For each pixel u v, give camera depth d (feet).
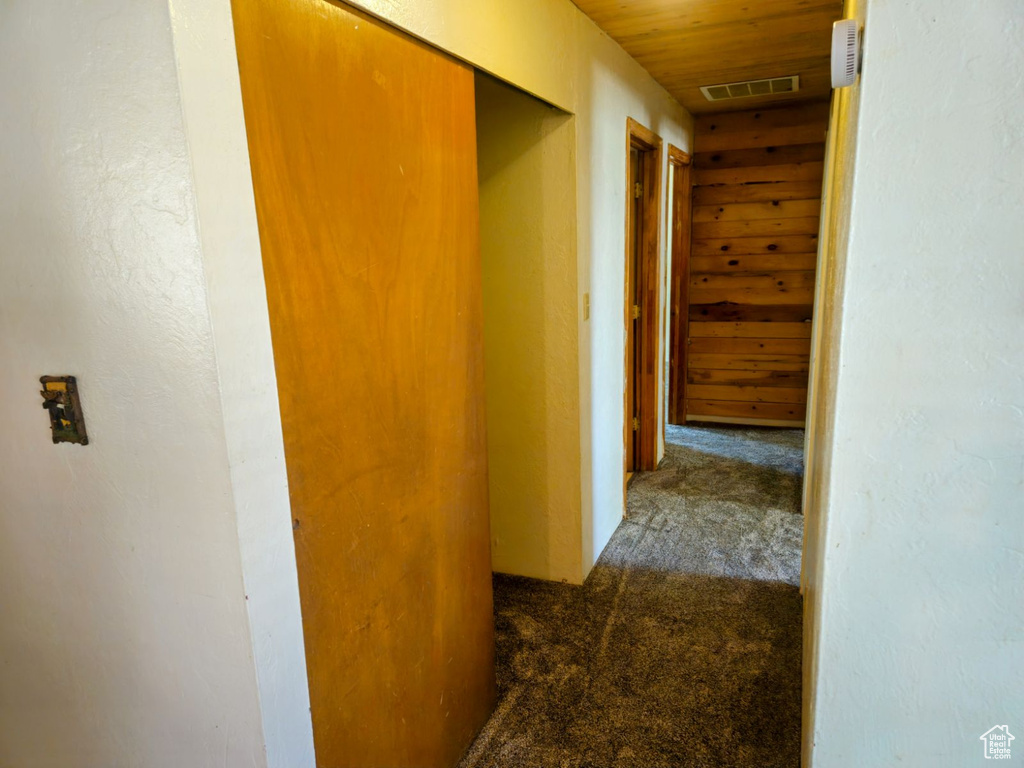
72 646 3.98
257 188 3.18
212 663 3.49
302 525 3.66
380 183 4.09
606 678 6.66
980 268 2.63
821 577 3.14
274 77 3.23
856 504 2.97
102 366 3.33
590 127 7.83
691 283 15.47
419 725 5.02
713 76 10.71
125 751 4.01
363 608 4.26
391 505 4.47
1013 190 2.54
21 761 4.48
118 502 3.51
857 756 3.25
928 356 2.75
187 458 3.22
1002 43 2.45
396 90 4.17
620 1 7.03
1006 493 2.77
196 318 2.98
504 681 6.65
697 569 8.89
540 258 7.74
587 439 8.43
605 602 8.11
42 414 3.57
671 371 15.88
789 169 14.19
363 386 4.09
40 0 2.96
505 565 8.91
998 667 2.94
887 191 2.67
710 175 14.75
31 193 3.28
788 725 5.94
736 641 7.24
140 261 3.06
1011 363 2.66
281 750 3.57
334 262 3.75
